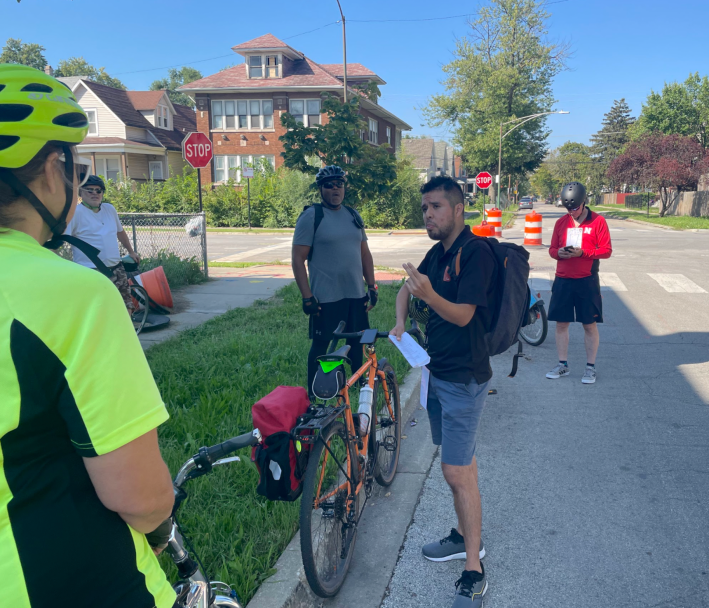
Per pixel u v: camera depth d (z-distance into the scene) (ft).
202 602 5.21
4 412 3.26
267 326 24.44
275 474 7.68
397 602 9.05
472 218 111.96
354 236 15.14
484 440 14.80
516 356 10.80
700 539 10.44
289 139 24.99
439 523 11.19
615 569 9.65
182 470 5.90
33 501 3.36
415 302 10.11
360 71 119.96
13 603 3.30
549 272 41.04
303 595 8.87
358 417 10.52
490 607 8.82
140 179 125.29
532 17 143.95
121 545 3.66
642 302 31.22
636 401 17.35
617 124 314.14
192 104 274.16
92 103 117.29
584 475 12.89
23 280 3.30
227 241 73.31
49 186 3.73
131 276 26.13
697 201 117.70
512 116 146.41
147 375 3.64
